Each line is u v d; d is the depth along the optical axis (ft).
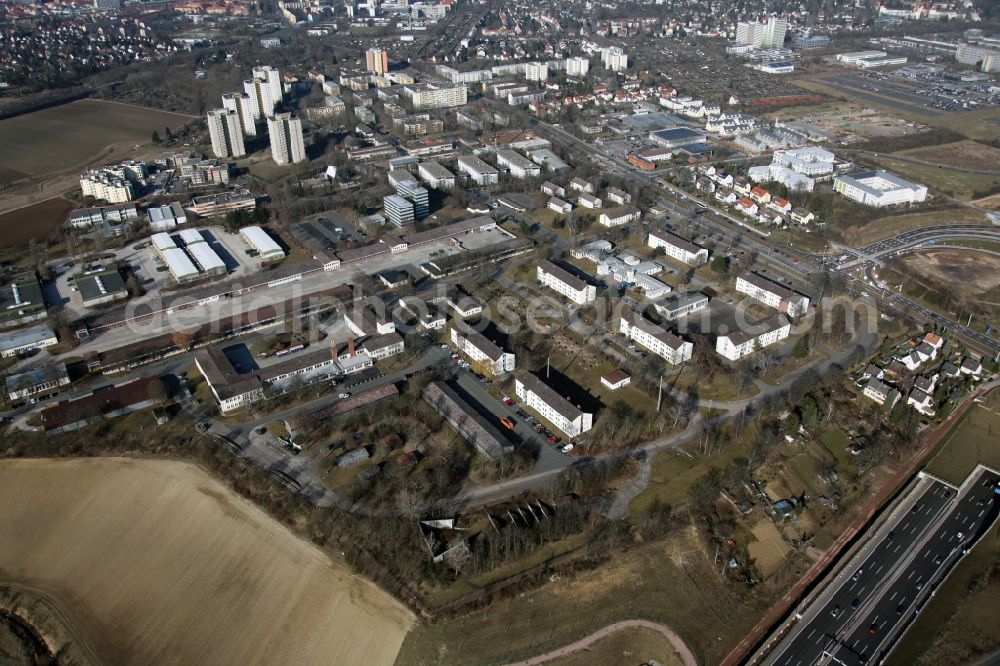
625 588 560.20
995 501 649.61
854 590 564.71
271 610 544.21
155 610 547.08
